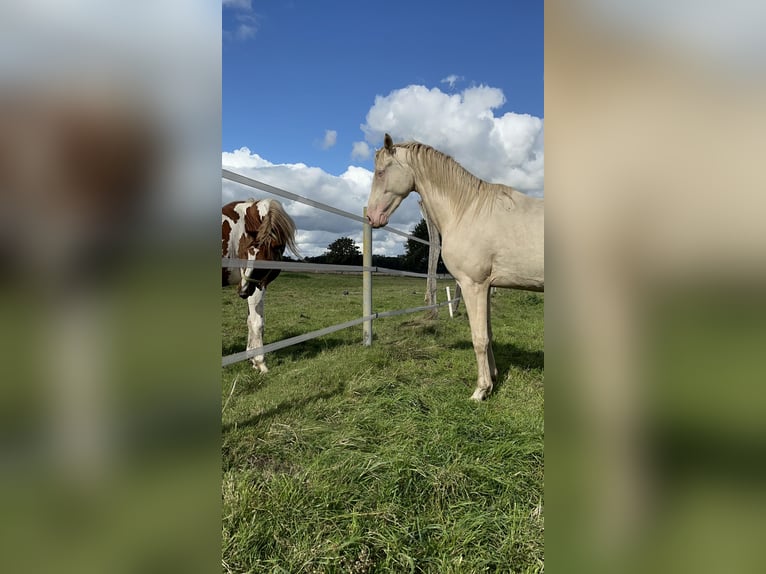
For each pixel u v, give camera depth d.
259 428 2.05
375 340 4.61
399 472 1.63
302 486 1.54
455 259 2.85
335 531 1.34
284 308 7.37
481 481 1.62
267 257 3.57
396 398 2.49
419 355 3.83
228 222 3.54
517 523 1.35
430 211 3.04
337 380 2.88
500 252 2.72
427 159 2.97
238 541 1.25
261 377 3.06
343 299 9.39
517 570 1.19
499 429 2.10
